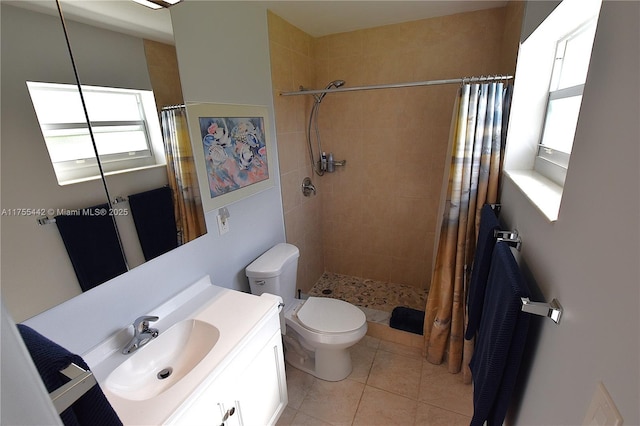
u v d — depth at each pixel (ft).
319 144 8.66
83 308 3.16
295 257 6.28
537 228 2.97
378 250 9.14
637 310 1.31
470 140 5.14
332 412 5.42
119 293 3.51
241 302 4.24
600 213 1.70
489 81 5.72
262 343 4.01
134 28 3.51
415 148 7.76
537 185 3.68
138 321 3.54
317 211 9.11
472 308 4.50
